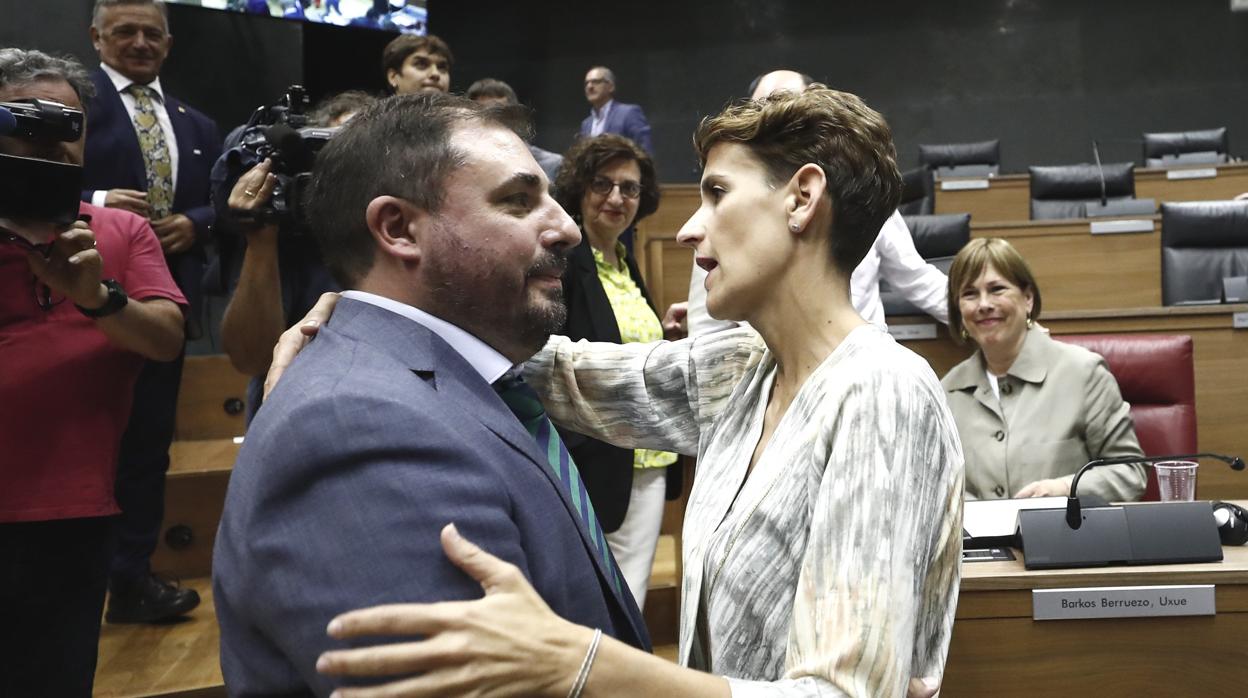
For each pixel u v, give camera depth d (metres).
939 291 2.96
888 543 0.93
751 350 1.27
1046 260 4.48
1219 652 1.63
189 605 2.93
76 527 1.97
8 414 1.91
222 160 1.90
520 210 1.06
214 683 2.47
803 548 1.01
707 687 0.85
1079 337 2.98
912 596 0.93
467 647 0.79
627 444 1.38
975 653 1.66
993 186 6.94
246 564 0.89
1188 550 1.67
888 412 0.97
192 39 5.82
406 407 0.92
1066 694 1.65
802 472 1.02
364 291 1.08
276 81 6.07
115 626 2.89
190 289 2.98
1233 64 9.98
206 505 3.37
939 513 0.98
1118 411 2.54
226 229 1.93
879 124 1.09
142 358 2.08
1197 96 10.04
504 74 10.67
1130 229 4.42
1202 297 4.25
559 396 1.37
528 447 1.01
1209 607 1.62
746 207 1.09
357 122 1.08
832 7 10.38
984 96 10.27
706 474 1.15
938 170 8.90
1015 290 2.58
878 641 0.90
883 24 10.34
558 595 0.98
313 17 6.18
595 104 8.02
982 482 2.58
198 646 2.73
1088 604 1.64
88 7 4.66
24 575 1.92
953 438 1.02
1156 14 10.05
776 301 1.10
